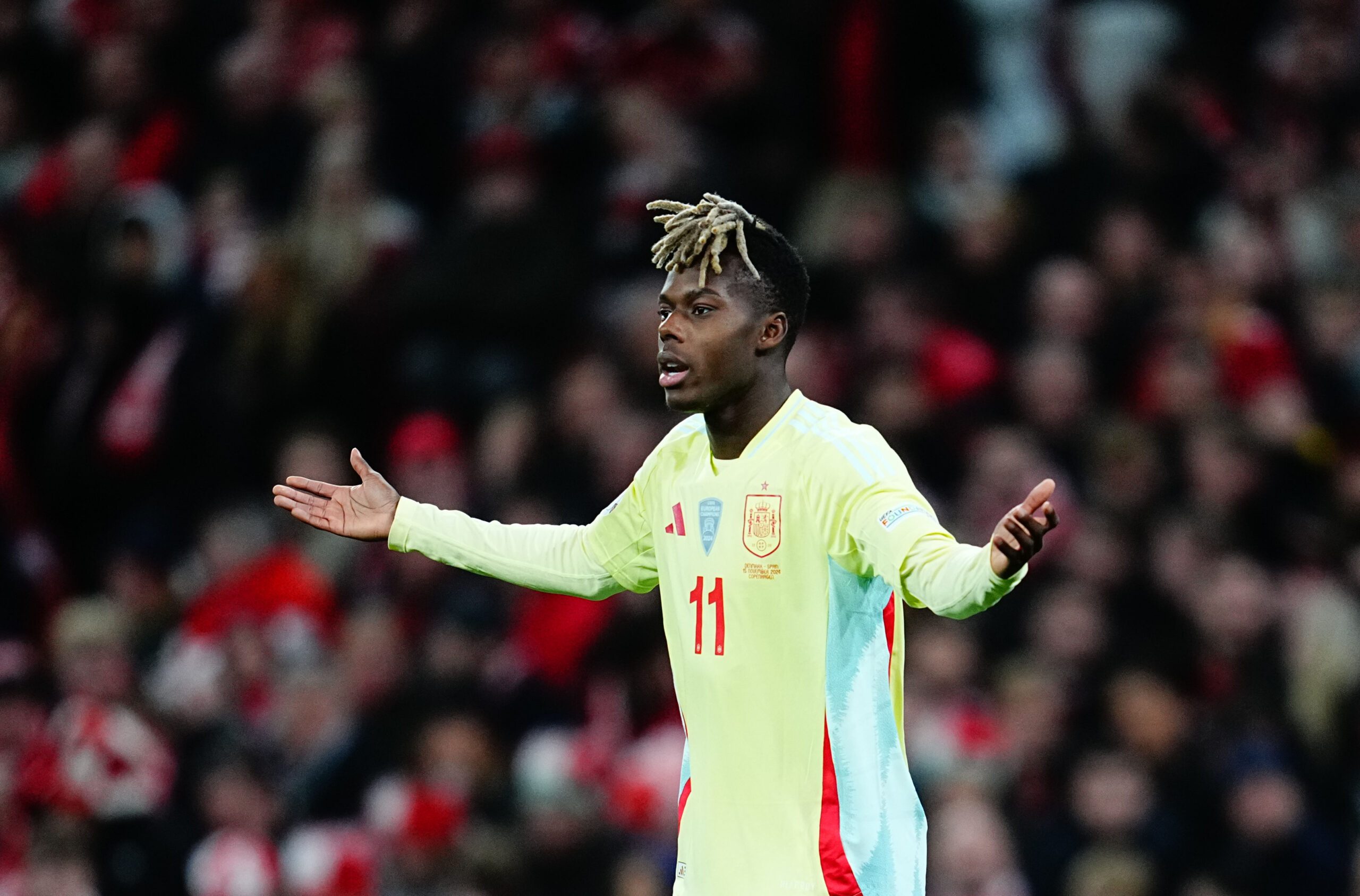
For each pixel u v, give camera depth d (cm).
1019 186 5169
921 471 4466
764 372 1830
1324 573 4341
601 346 4766
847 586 1786
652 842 3769
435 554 1977
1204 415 4541
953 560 1639
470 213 5122
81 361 5234
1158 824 3797
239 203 5397
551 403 4766
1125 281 4875
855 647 1794
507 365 4950
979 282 4897
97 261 5500
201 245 5297
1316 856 3794
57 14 6138
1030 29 5612
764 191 5081
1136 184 5128
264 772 4000
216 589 4519
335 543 4650
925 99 5309
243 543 4609
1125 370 4744
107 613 4088
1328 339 4869
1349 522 4403
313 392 5078
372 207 5222
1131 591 4225
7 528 4794
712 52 5203
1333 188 5397
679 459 1884
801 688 1786
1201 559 4231
